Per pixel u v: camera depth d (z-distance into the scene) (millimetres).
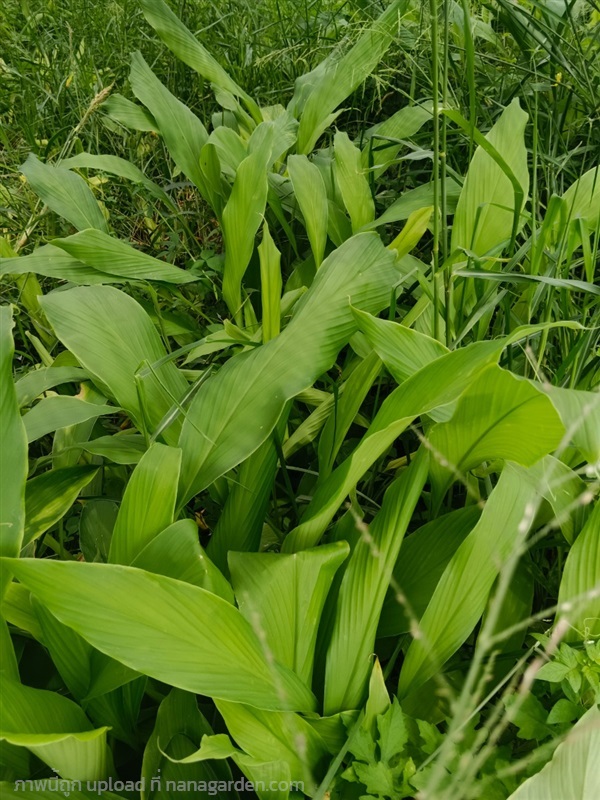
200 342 979
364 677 775
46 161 1733
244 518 920
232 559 785
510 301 1210
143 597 636
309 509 856
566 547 946
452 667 860
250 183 1183
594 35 1459
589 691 733
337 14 2055
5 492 712
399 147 1497
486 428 750
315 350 931
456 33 1614
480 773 683
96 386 1052
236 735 655
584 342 933
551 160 1279
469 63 854
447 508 1079
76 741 666
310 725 715
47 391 1265
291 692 712
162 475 775
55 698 680
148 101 1466
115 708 761
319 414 1094
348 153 1367
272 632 744
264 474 922
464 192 1179
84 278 1192
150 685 853
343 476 786
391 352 830
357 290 998
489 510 800
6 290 1554
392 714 712
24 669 880
